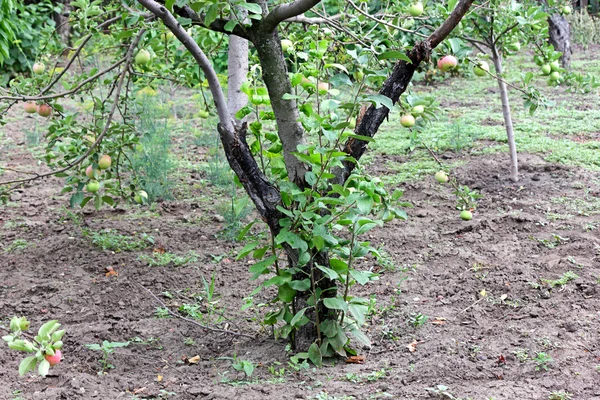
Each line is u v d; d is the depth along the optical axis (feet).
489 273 16.28
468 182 22.74
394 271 16.89
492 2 20.04
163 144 24.59
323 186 12.17
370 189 11.75
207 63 12.02
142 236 19.34
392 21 16.20
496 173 23.36
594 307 14.32
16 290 16.47
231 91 14.66
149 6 11.46
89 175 16.46
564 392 11.13
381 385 11.62
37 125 33.73
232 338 14.17
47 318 15.16
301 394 11.38
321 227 11.60
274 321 13.01
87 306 15.71
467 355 12.69
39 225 20.63
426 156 25.82
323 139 20.86
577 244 17.31
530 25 19.77
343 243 12.45
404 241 18.54
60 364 13.03
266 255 18.15
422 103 13.26
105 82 16.33
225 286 16.71
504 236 18.45
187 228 20.26
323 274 12.51
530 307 14.56
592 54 46.73
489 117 30.17
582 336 13.14
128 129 17.04
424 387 11.55
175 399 11.67
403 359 12.71
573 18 49.90
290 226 12.02
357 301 12.52
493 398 10.98
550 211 19.85
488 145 26.37
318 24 15.51
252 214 21.13
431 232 19.02
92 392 11.85
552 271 16.08
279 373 12.28
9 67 42.11
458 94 35.94
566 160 23.88
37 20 44.39
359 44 14.88
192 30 17.46
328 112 12.66
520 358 12.42
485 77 39.91
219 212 20.49
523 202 20.57
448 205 20.98
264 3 12.05
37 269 17.66
